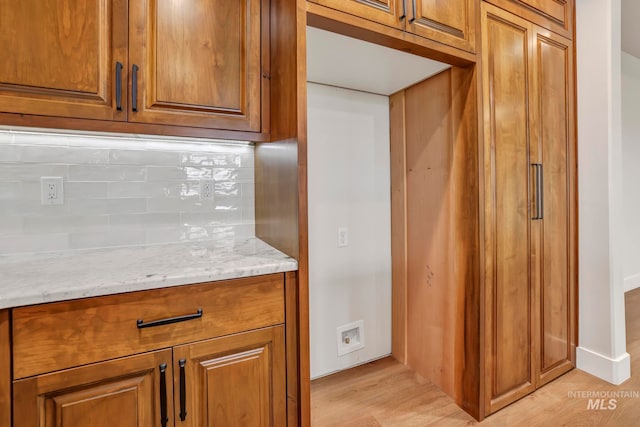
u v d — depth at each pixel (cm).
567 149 189
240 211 162
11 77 95
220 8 121
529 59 171
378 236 209
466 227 159
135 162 142
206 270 100
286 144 119
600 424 151
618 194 184
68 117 101
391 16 127
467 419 157
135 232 142
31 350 80
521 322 170
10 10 94
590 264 190
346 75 173
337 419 159
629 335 240
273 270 107
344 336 202
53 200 128
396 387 183
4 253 122
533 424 152
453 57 145
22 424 80
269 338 108
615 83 180
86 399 86
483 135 154
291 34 113
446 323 174
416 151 189
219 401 101
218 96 121
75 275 95
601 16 181
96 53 104
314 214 188
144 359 91
